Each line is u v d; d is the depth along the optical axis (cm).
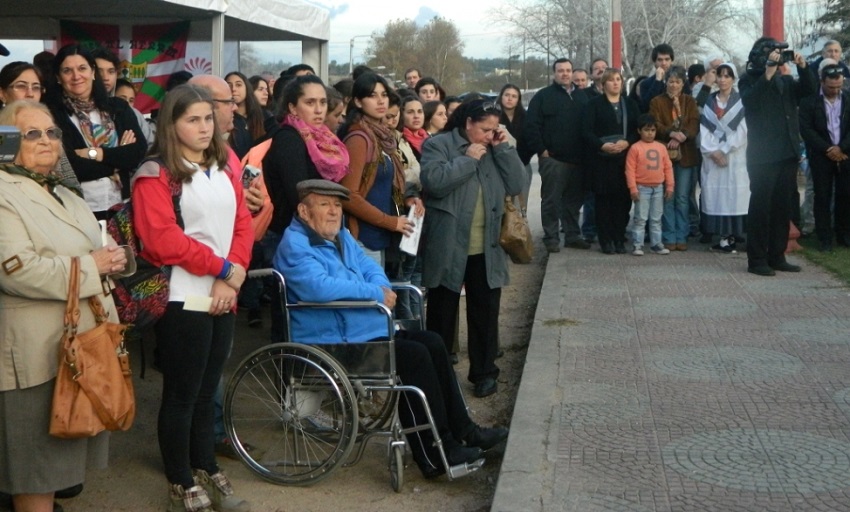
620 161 1030
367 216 581
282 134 552
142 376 502
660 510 403
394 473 475
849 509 399
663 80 1136
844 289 835
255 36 1180
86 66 558
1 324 385
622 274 931
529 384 576
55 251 391
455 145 602
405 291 619
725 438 482
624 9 4331
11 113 393
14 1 881
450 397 496
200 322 431
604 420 512
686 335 688
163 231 417
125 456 523
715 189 1042
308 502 464
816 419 508
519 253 609
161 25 970
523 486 430
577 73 1151
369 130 596
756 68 898
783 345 655
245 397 576
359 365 476
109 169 561
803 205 1198
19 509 407
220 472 463
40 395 390
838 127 1017
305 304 483
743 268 949
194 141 423
